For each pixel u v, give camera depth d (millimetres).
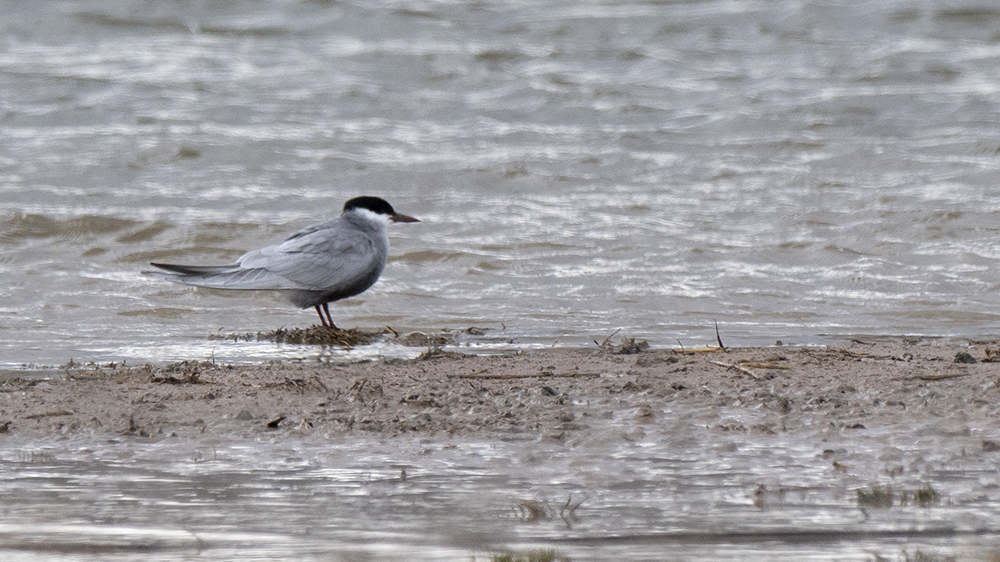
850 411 8781
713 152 27125
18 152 25844
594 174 24703
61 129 28562
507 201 22078
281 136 27844
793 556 5602
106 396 9273
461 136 28688
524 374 10156
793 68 38156
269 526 6121
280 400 9141
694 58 39625
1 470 7273
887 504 6465
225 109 31156
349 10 43938
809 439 8008
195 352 11930
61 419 8594
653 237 18969
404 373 10289
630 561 5531
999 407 8812
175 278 12547
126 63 37094
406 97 33438
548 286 15898
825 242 18266
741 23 44469
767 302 15070
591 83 35250
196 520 6230
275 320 14062
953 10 44875
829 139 27938
